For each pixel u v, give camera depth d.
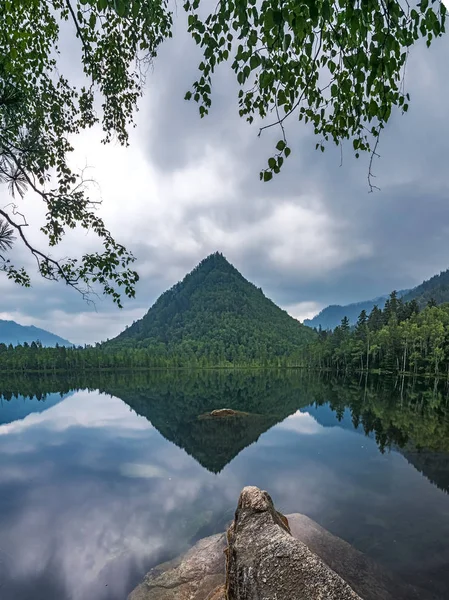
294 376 99.12
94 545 9.15
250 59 2.72
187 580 7.18
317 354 124.69
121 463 17.38
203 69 3.25
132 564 8.14
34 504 12.22
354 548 8.22
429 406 34.38
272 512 4.51
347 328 123.56
